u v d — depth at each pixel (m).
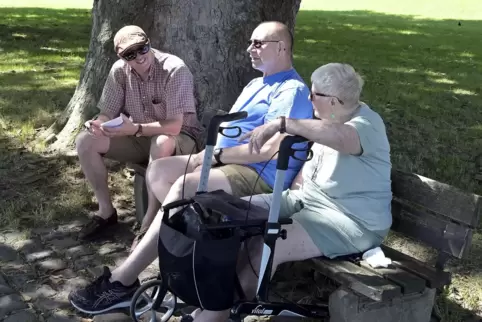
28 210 4.28
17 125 5.89
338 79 2.86
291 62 3.50
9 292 3.32
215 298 2.62
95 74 5.41
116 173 4.96
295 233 2.88
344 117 2.93
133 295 3.02
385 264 2.80
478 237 4.18
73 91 7.34
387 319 2.84
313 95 2.94
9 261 3.64
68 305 3.23
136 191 4.05
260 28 3.43
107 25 5.29
